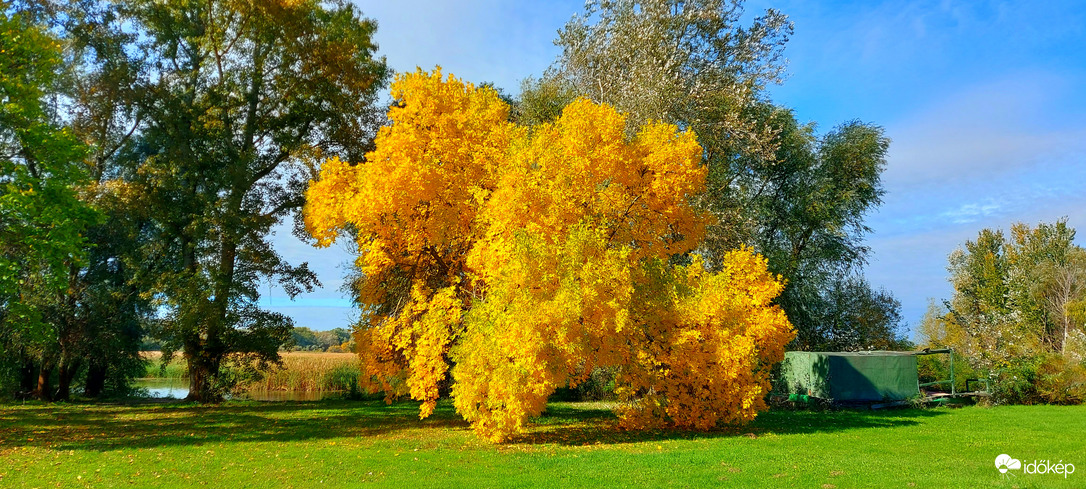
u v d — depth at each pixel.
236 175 21.33
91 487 7.86
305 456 10.11
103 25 21.31
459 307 13.42
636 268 12.39
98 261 23.78
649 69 19.72
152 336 22.97
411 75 14.03
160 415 17.58
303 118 23.81
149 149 24.28
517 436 12.59
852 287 27.45
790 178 24.64
